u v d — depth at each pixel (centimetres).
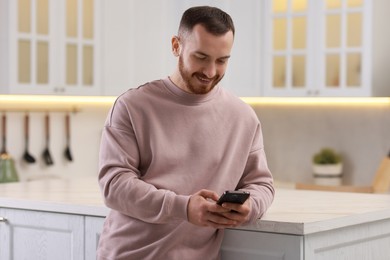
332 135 598
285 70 555
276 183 600
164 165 267
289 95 553
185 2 556
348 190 466
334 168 582
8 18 479
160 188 264
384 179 535
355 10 529
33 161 543
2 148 530
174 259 265
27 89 487
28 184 394
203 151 270
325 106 602
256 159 282
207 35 250
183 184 267
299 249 258
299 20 550
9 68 479
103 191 265
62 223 321
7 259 339
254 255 269
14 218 337
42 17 497
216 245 276
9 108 534
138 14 541
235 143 276
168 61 557
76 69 513
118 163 264
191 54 254
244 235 272
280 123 623
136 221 267
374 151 580
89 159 584
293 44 552
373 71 527
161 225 265
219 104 275
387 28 534
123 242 269
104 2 525
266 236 266
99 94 523
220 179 272
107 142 269
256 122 282
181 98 270
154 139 266
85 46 518
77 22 513
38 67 494
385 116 575
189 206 247
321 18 541
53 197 335
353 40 533
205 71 255
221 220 247
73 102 572
